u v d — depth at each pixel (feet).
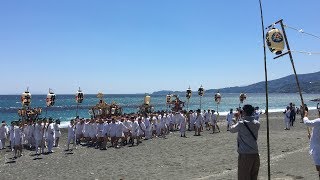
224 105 422.00
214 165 60.08
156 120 106.52
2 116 236.22
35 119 97.35
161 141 96.12
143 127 97.71
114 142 88.38
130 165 63.31
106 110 130.11
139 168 60.13
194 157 69.51
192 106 396.37
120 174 55.72
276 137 97.91
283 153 67.92
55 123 90.63
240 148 28.91
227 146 83.41
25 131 89.45
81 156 75.20
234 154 71.46
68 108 313.32
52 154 78.48
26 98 92.43
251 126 28.81
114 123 87.66
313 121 31.32
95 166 63.46
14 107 341.21
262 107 397.39
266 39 32.32
